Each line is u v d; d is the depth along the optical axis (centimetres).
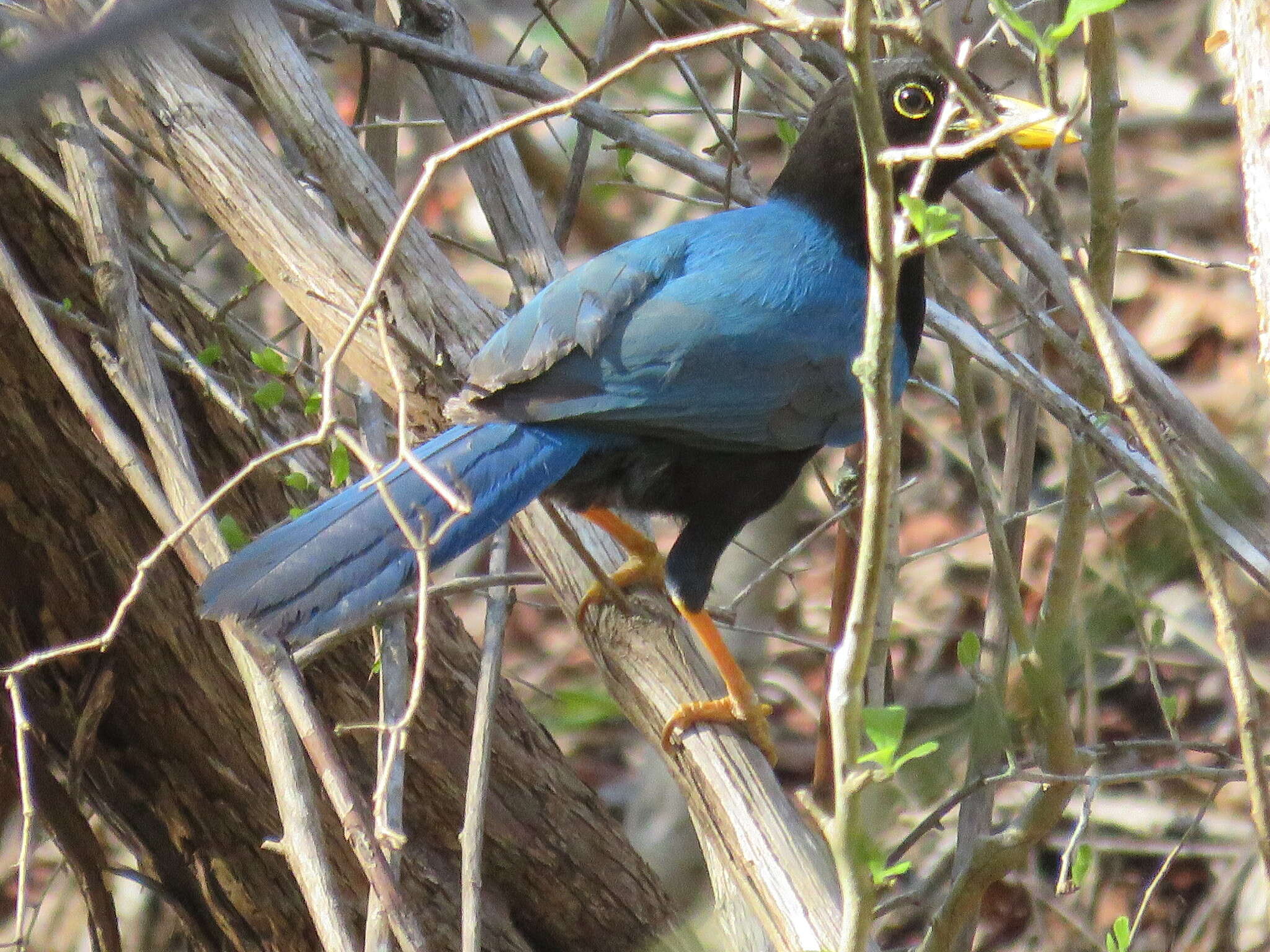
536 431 920
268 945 1091
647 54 589
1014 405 1105
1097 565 1123
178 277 1077
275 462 1024
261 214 932
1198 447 893
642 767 1641
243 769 1055
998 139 594
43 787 1057
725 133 1111
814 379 1001
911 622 1678
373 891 802
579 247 1995
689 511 998
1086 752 877
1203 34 2203
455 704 1060
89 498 1001
